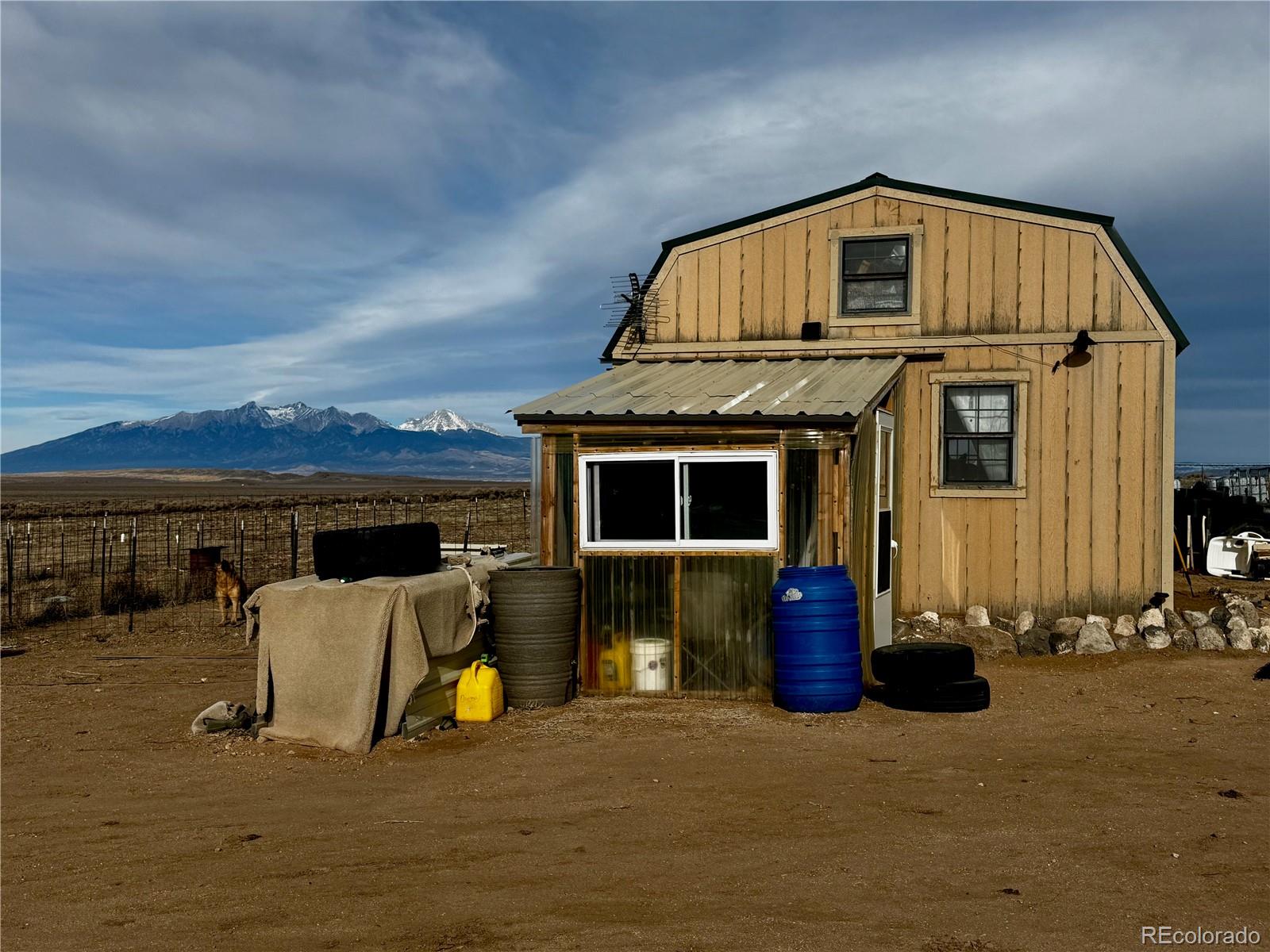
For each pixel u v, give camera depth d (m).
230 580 15.65
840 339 13.33
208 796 6.98
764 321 13.62
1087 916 4.37
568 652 9.62
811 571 9.14
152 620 16.02
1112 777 6.77
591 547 10.02
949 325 12.94
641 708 9.40
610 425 10.02
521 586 9.39
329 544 8.66
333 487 169.75
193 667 12.20
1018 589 12.70
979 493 12.83
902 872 4.98
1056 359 12.55
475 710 8.98
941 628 12.27
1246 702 9.12
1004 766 7.12
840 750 7.68
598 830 5.84
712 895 4.71
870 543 10.73
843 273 13.38
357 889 4.95
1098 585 12.41
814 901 4.60
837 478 9.56
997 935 4.17
